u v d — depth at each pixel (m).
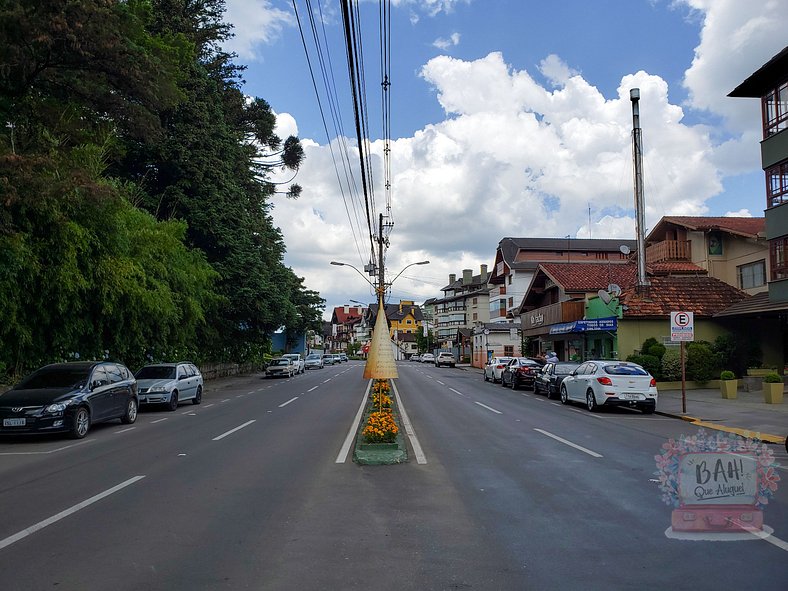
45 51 15.43
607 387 18.02
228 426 15.40
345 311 182.38
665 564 5.30
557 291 40.28
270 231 48.75
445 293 103.56
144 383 20.00
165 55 24.20
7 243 14.75
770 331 27.44
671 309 27.41
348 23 8.70
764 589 4.75
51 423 13.09
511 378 29.92
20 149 15.95
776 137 22.44
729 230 29.38
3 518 6.90
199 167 34.00
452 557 5.50
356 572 5.15
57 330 18.33
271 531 6.30
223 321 38.53
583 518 6.73
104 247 19.31
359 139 11.69
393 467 9.66
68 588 4.84
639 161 27.38
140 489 8.29
